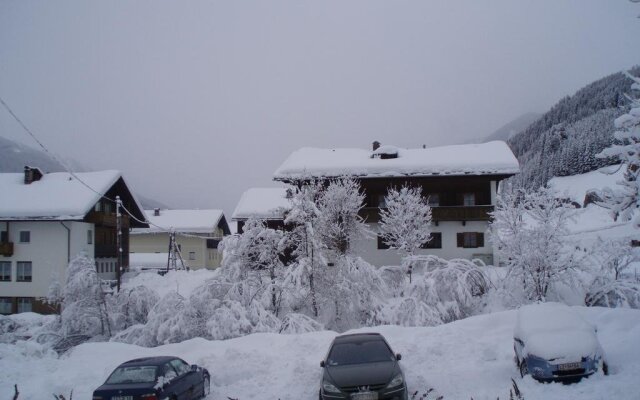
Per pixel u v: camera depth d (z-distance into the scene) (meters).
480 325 14.16
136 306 26.33
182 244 64.19
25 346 15.26
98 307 26.11
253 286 25.50
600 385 8.41
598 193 11.90
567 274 22.44
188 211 69.25
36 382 11.28
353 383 8.38
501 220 23.86
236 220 44.09
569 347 9.26
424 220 31.81
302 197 26.77
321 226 27.02
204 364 11.88
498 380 9.84
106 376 11.59
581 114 141.38
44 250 38.00
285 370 11.31
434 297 24.61
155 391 8.30
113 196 44.28
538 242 22.53
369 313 25.72
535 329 10.05
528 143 166.62
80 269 26.53
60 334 25.19
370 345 9.97
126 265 47.62
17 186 41.34
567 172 108.12
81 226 39.44
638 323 12.70
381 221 33.16
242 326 22.02
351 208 28.11
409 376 10.06
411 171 35.91
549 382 9.09
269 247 26.16
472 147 40.03
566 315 10.42
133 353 14.22
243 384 10.73
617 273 22.50
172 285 37.72
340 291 25.62
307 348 12.97
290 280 24.84
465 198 37.19
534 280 22.75
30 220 37.47
